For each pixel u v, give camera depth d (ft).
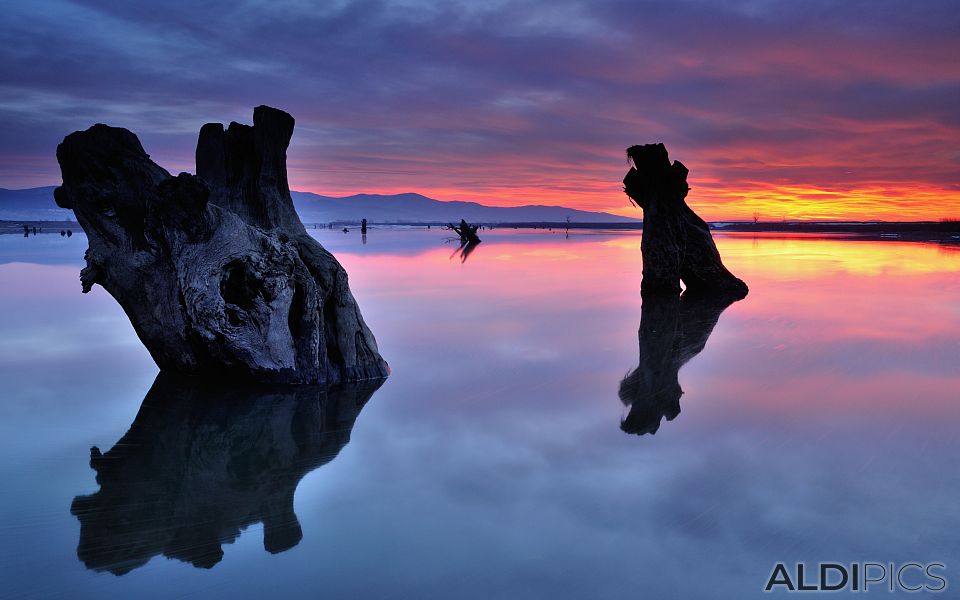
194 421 25.81
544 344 41.42
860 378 31.48
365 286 73.82
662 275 68.18
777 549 15.29
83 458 21.70
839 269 91.86
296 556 15.07
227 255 30.25
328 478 19.95
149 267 31.73
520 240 237.86
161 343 32.63
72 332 44.32
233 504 18.04
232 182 36.01
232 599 13.30
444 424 25.44
